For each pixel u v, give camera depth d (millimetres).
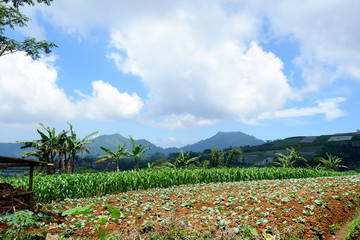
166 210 7281
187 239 4812
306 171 18469
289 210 6305
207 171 15039
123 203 8703
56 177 12016
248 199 7715
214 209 6891
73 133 22234
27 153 20641
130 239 4855
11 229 5047
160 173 14109
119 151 21594
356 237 5273
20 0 17188
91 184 11211
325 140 138375
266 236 4855
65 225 5871
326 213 6328
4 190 6367
